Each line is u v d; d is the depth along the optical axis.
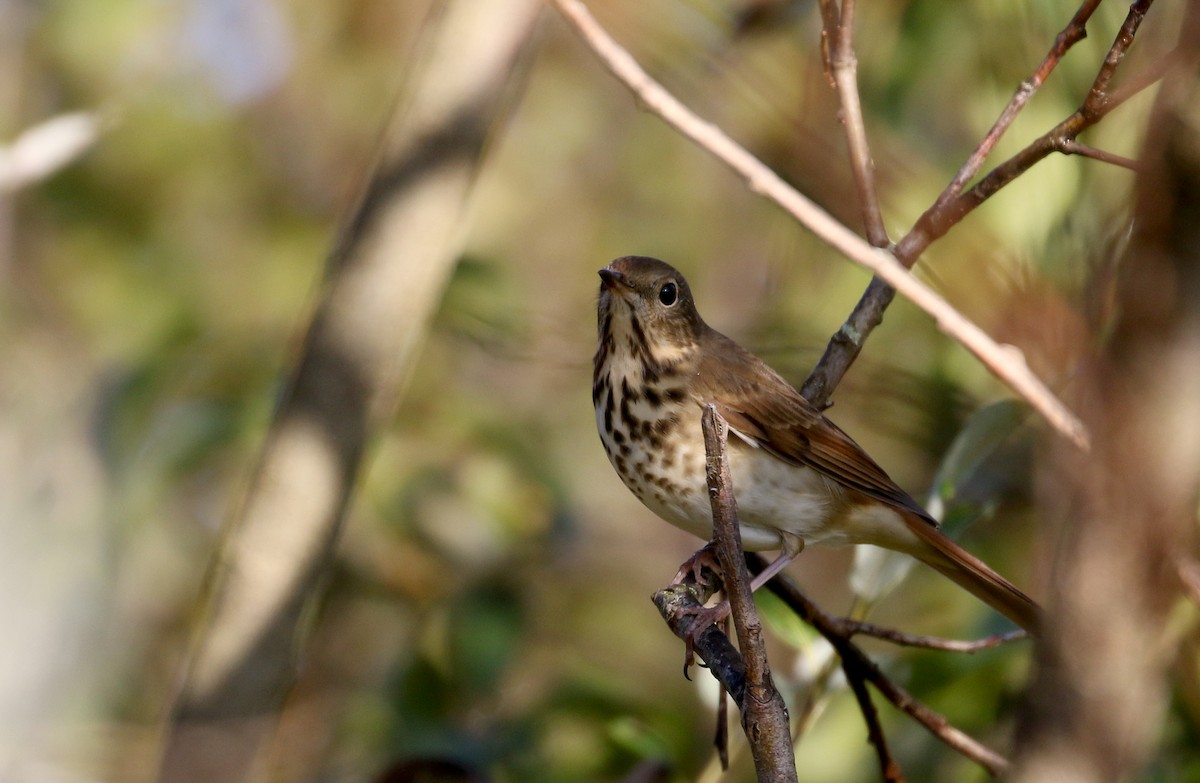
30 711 10.20
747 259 16.77
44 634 10.75
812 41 10.16
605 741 10.17
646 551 15.71
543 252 17.06
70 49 15.20
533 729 10.14
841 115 6.96
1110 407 3.55
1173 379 3.47
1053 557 3.74
